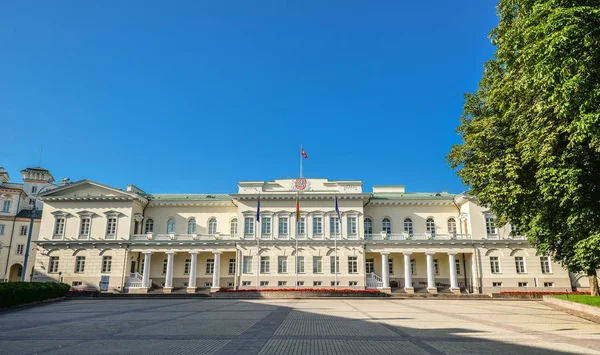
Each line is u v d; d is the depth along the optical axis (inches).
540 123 796.0
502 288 1950.1
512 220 1099.9
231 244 2071.9
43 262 2081.7
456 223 2234.3
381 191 2464.3
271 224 2112.5
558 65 666.2
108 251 2089.1
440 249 2012.8
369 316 924.6
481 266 1985.7
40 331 688.4
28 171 3346.5
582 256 804.6
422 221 2253.9
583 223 806.5
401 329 703.1
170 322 810.2
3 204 2970.0
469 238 2031.3
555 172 767.1
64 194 2188.7
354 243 2047.2
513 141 999.6
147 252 2071.9
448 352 496.1
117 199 2160.4
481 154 1060.5
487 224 2042.3
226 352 496.1
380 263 2137.1
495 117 1045.2
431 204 2266.2
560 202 802.2
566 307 1151.6
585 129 646.5
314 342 569.3
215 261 2049.7
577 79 633.0
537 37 701.3
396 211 2272.4
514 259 1987.0
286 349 516.4
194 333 655.1
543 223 937.5
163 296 1765.5
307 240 2053.4
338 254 2043.6
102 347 530.9
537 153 808.9
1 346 541.6
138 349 516.4
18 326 760.3
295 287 1995.6
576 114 685.3
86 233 2134.6
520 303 1423.5
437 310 1096.2
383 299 1594.5
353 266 2025.1
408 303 1374.3
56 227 2150.6
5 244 2881.4
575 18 633.6
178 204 2311.8
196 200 2290.8
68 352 498.0
